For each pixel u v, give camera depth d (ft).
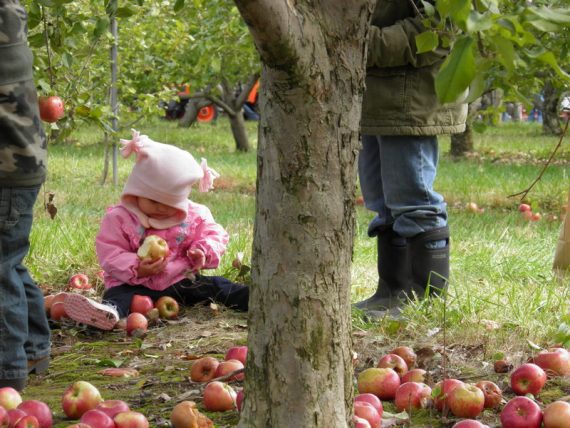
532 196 38.86
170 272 17.66
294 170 8.25
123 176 45.16
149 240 17.26
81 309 15.94
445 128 16.15
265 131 8.37
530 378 11.91
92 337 16.08
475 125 22.12
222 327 16.63
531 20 5.57
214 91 62.49
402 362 12.78
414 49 15.37
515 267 22.04
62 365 14.15
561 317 16.46
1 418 10.09
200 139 74.79
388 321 16.01
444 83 5.71
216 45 36.68
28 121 11.45
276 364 8.47
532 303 17.46
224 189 43.68
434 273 16.93
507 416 10.49
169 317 17.29
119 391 12.62
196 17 44.73
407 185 16.30
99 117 18.86
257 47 7.77
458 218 32.22
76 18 16.85
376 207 17.22
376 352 14.47
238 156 59.88
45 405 10.57
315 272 8.38
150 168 17.24
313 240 8.32
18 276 12.15
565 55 15.64
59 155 56.13
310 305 8.39
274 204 8.37
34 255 21.98
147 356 14.67
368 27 8.35
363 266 22.22
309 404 8.45
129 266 17.13
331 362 8.52
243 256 20.90
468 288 18.13
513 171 49.26
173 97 40.81
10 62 11.25
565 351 13.28
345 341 8.66
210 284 18.25
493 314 16.76
